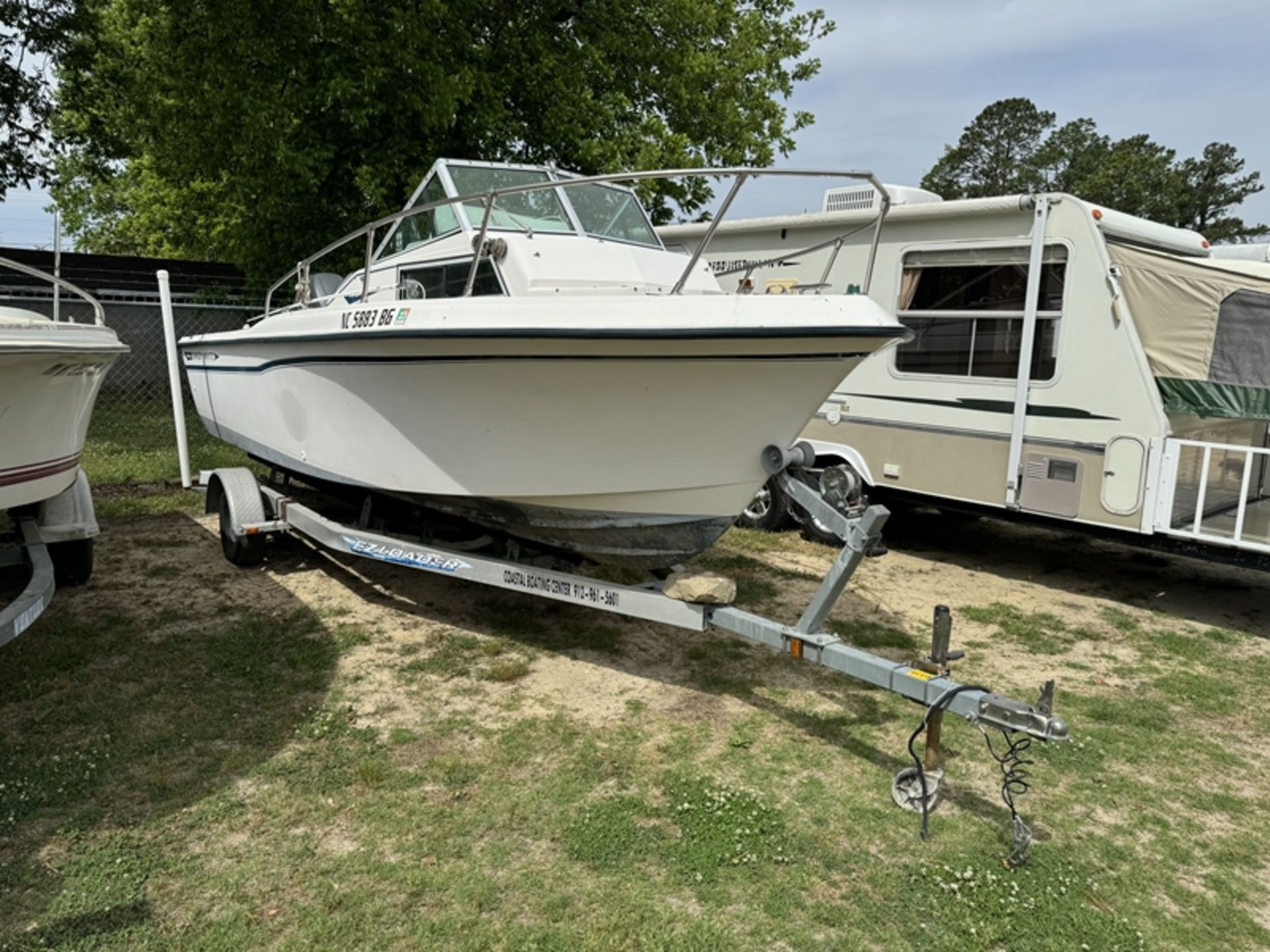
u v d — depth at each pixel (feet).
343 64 33.63
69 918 7.79
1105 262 17.06
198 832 9.17
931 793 9.98
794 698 13.00
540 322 11.21
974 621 16.83
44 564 12.99
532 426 12.24
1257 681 14.25
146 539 20.25
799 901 8.39
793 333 10.23
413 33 32.22
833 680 13.67
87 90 45.06
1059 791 10.68
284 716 11.78
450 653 14.23
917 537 23.75
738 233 23.68
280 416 17.11
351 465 15.34
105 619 15.02
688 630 15.67
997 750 11.62
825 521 11.09
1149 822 10.07
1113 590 19.21
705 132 43.83
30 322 13.15
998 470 19.03
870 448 21.36
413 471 14.06
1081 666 14.76
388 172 34.37
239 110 33.73
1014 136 200.85
